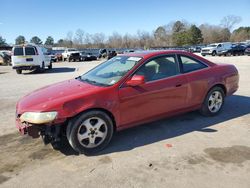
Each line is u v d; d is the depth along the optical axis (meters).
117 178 3.49
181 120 5.60
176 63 5.14
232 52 35.66
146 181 3.41
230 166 3.72
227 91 5.88
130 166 3.79
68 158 4.09
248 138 4.66
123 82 4.44
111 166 3.81
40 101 4.14
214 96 5.72
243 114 5.95
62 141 4.67
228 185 3.28
